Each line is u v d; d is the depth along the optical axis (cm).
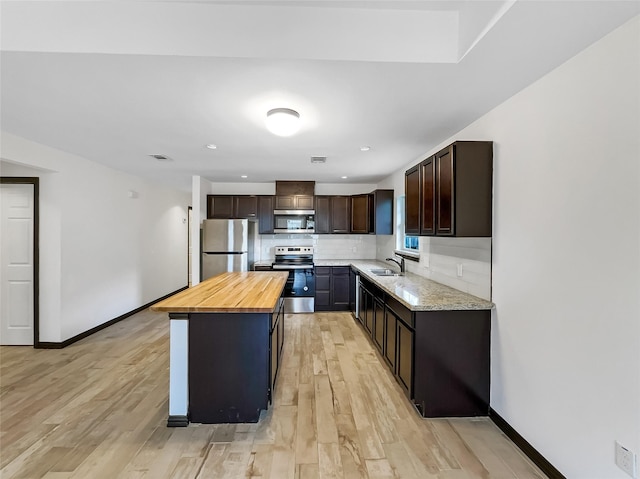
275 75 183
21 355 349
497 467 186
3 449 198
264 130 280
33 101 220
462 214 232
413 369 240
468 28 159
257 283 333
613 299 142
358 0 161
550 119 178
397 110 234
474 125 256
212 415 226
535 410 190
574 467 162
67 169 372
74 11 161
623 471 138
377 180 558
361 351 364
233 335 228
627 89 136
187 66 173
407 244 459
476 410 237
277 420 231
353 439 210
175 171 479
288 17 166
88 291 412
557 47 154
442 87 198
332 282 543
